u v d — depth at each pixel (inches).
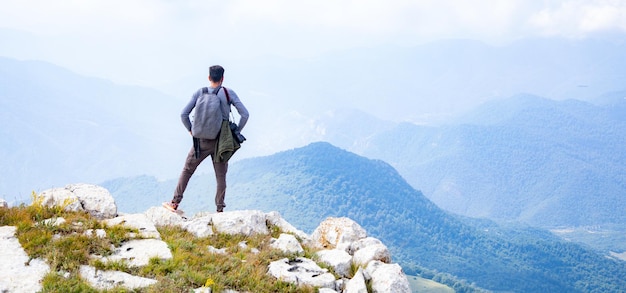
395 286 311.6
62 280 270.8
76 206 332.5
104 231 309.7
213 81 336.8
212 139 336.5
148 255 297.9
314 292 299.4
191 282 284.8
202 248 315.0
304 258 324.2
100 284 275.7
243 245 330.3
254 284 294.7
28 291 265.1
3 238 292.0
